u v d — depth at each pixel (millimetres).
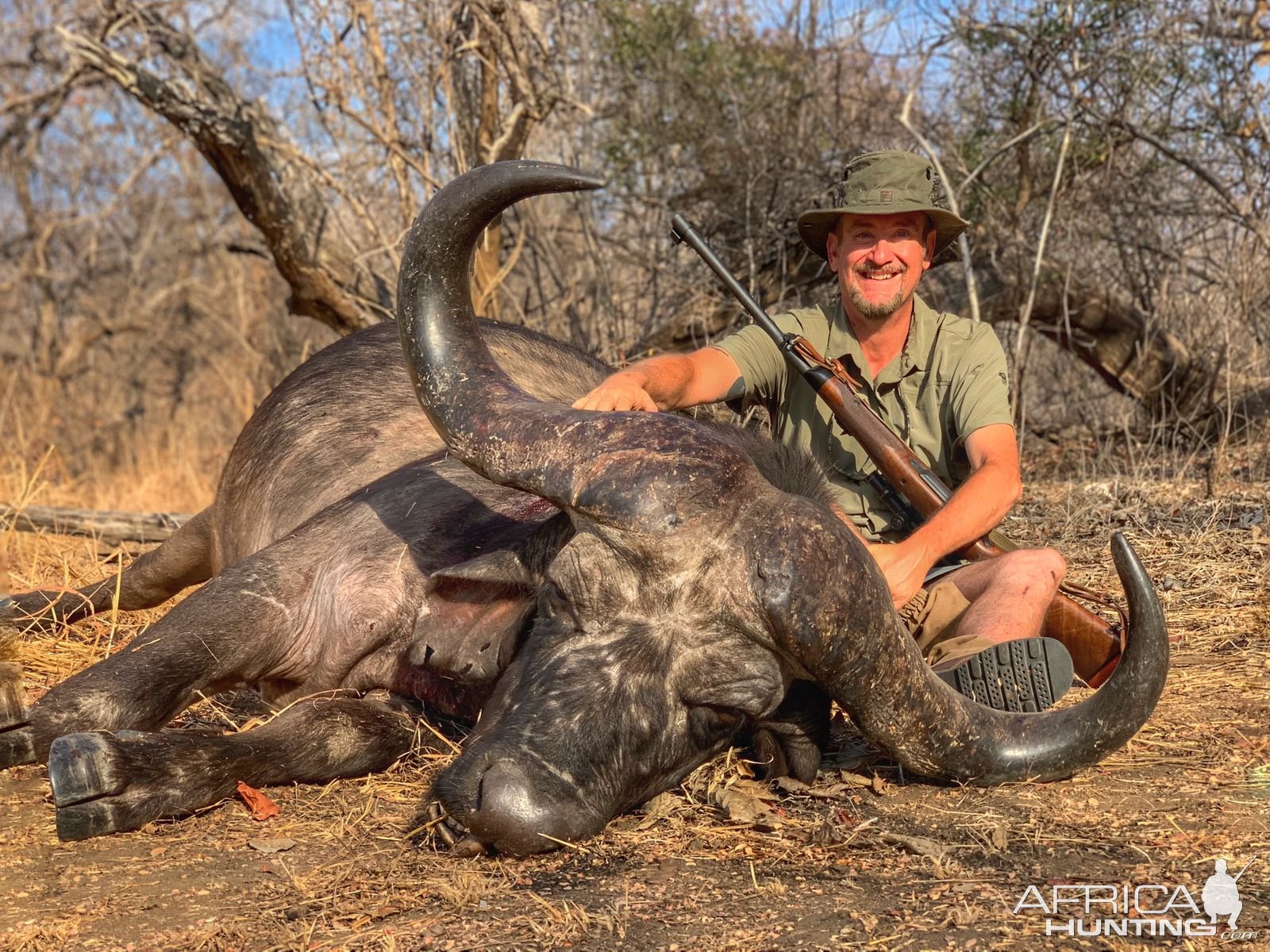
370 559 1926
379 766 1800
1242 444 4141
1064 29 4281
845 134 4656
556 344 2725
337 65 4102
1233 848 1478
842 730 1982
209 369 8398
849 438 2189
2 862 1498
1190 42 4383
